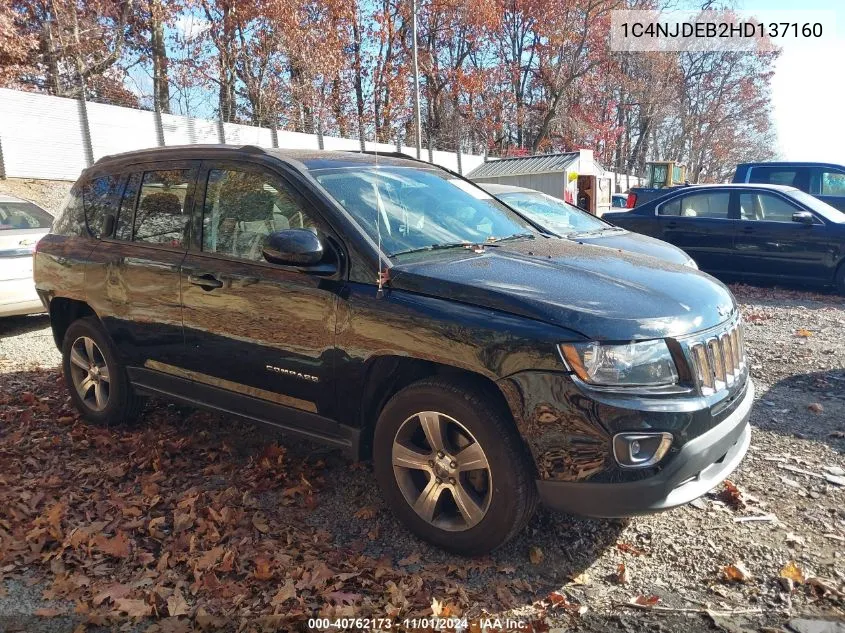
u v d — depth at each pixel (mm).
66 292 4852
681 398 2887
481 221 4277
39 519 3498
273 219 3777
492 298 3045
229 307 3803
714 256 10938
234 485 3941
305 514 3615
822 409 5078
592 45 46531
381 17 41000
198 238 4090
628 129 61094
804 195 10680
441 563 3158
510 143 50938
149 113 26250
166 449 4422
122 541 3295
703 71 62656
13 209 8203
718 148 69562
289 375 3600
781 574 3033
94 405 4918
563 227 8148
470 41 46125
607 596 2922
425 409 3166
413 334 3133
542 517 3572
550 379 2834
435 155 38656
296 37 33625
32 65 27578
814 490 3828
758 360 6484
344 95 40281
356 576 3031
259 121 32875
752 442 4504
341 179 3885
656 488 2812
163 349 4242
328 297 3418
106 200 4766
